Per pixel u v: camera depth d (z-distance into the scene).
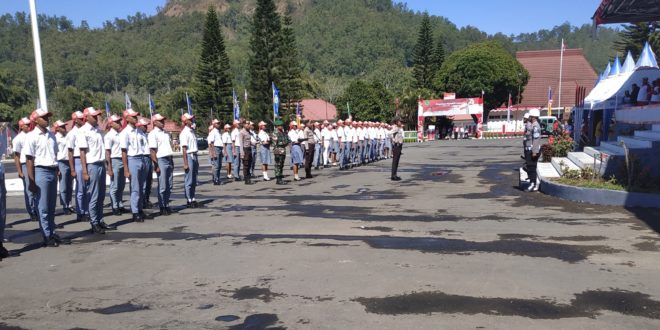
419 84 68.25
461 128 60.53
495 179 15.08
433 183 14.50
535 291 5.08
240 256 6.71
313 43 171.38
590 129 24.17
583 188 10.20
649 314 4.47
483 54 65.19
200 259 6.63
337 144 20.47
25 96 65.62
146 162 10.35
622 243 6.89
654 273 5.59
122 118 10.30
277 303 4.93
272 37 48.53
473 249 6.76
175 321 4.56
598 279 5.41
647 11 14.53
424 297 4.97
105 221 9.80
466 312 4.57
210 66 50.94
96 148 8.59
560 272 5.67
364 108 63.84
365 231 8.05
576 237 7.29
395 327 4.28
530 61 84.81
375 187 13.95
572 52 83.50
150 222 9.55
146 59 131.00
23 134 8.68
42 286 5.72
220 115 52.53
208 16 50.44
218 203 11.78
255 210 10.54
